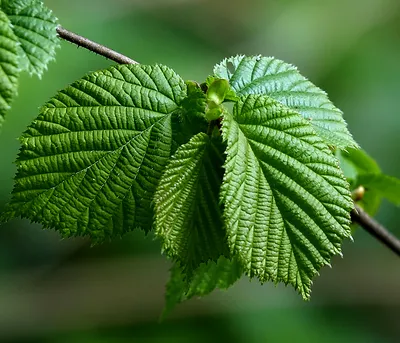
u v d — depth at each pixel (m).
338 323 1.15
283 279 0.50
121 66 0.51
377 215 1.23
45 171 0.50
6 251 1.18
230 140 0.50
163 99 0.51
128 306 1.13
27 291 1.15
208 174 0.51
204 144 0.51
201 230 0.51
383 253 1.25
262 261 0.50
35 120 0.50
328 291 1.19
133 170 0.51
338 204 0.50
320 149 0.50
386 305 1.20
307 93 0.53
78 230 0.51
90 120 0.51
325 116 0.53
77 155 0.50
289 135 0.50
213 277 0.58
